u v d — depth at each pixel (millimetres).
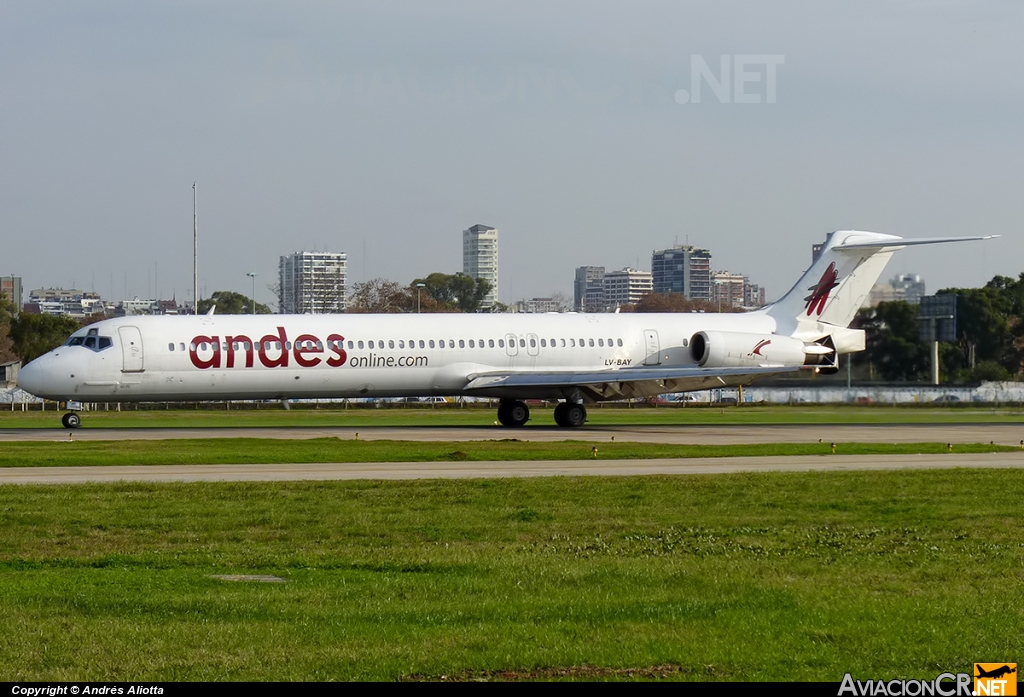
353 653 49812
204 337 190625
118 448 150750
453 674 47344
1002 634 53312
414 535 82938
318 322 198500
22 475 120125
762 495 104438
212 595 60656
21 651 49875
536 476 119250
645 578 65500
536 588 62875
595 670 47938
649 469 129375
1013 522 89688
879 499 101750
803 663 49156
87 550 75688
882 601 59688
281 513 92250
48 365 184250
